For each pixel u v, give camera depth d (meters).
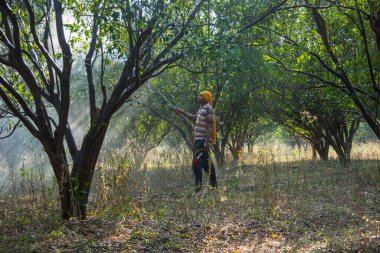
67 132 5.94
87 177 5.76
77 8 5.21
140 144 15.79
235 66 6.63
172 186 8.91
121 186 6.46
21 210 6.30
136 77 5.58
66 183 5.60
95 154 5.79
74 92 14.18
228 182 9.51
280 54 11.29
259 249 4.84
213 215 6.17
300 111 13.64
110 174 6.89
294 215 6.26
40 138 5.46
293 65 10.90
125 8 5.18
